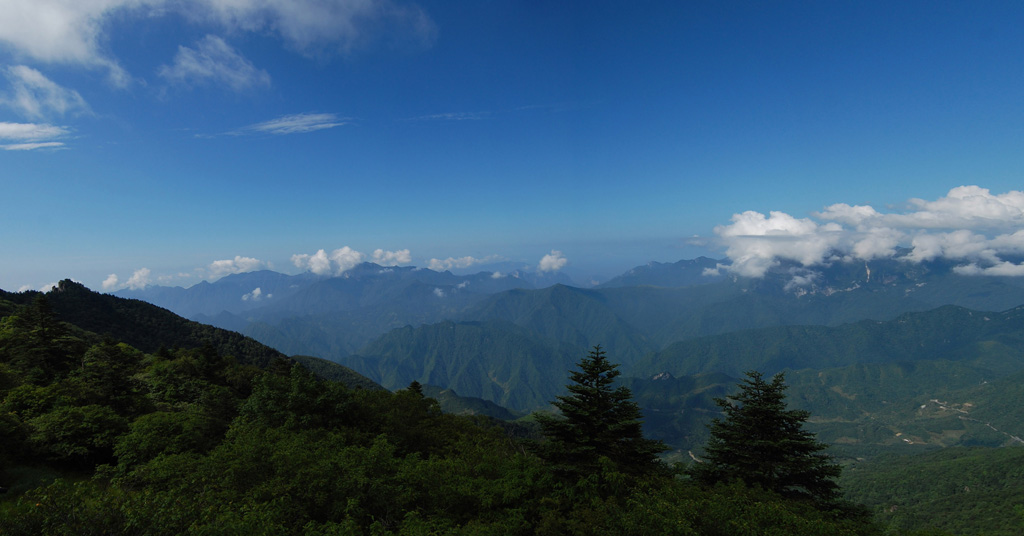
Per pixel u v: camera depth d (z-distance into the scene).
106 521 12.45
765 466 27.83
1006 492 106.81
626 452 25.83
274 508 15.99
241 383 53.72
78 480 23.39
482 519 20.12
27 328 51.81
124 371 42.16
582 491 22.00
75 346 53.03
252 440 21.83
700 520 17.70
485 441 36.53
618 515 18.47
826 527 17.72
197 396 44.72
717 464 29.72
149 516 13.16
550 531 18.98
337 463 19.89
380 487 18.83
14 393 30.77
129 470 23.27
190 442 25.64
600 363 27.08
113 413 28.33
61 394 31.62
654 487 22.47
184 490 16.94
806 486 27.48
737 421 30.44
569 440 26.53
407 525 16.86
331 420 32.59
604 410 26.75
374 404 37.56
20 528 11.59
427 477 21.19
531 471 23.42
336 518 17.27
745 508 19.72
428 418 40.62
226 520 13.27
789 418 27.92
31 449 24.16
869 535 21.39
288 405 31.55
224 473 18.61
